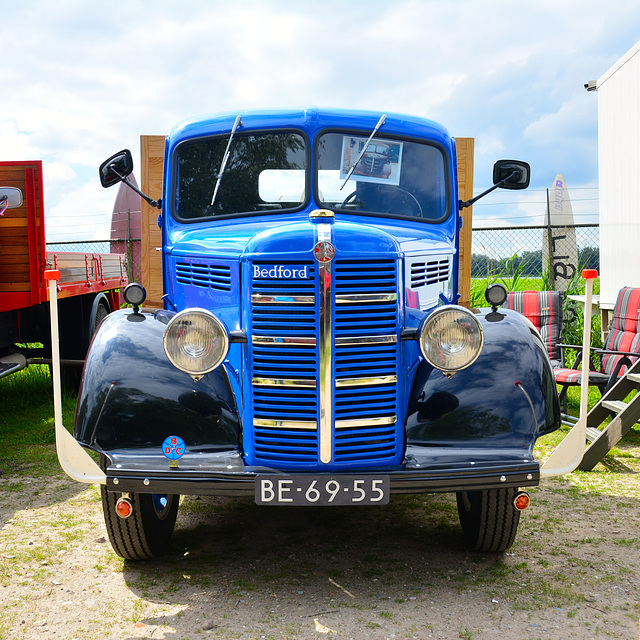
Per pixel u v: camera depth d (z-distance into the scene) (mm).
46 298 6047
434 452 2900
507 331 3256
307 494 2756
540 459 5070
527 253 10688
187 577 3215
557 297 7176
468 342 2811
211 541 3686
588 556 3430
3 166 5875
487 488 2812
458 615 2826
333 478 2756
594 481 4691
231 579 3193
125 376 2986
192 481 2771
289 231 2879
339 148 3871
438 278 3635
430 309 3502
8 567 3318
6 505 4270
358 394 2883
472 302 10391
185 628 2736
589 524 3875
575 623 2760
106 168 4023
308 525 3943
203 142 3953
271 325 2873
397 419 2930
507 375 3061
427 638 2646
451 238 3965
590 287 2938
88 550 3543
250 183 3885
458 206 4113
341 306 2830
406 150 3973
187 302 3561
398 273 2934
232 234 3570
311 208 3826
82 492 4531
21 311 6973
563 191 10500
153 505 3273
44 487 4645
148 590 3078
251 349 2912
